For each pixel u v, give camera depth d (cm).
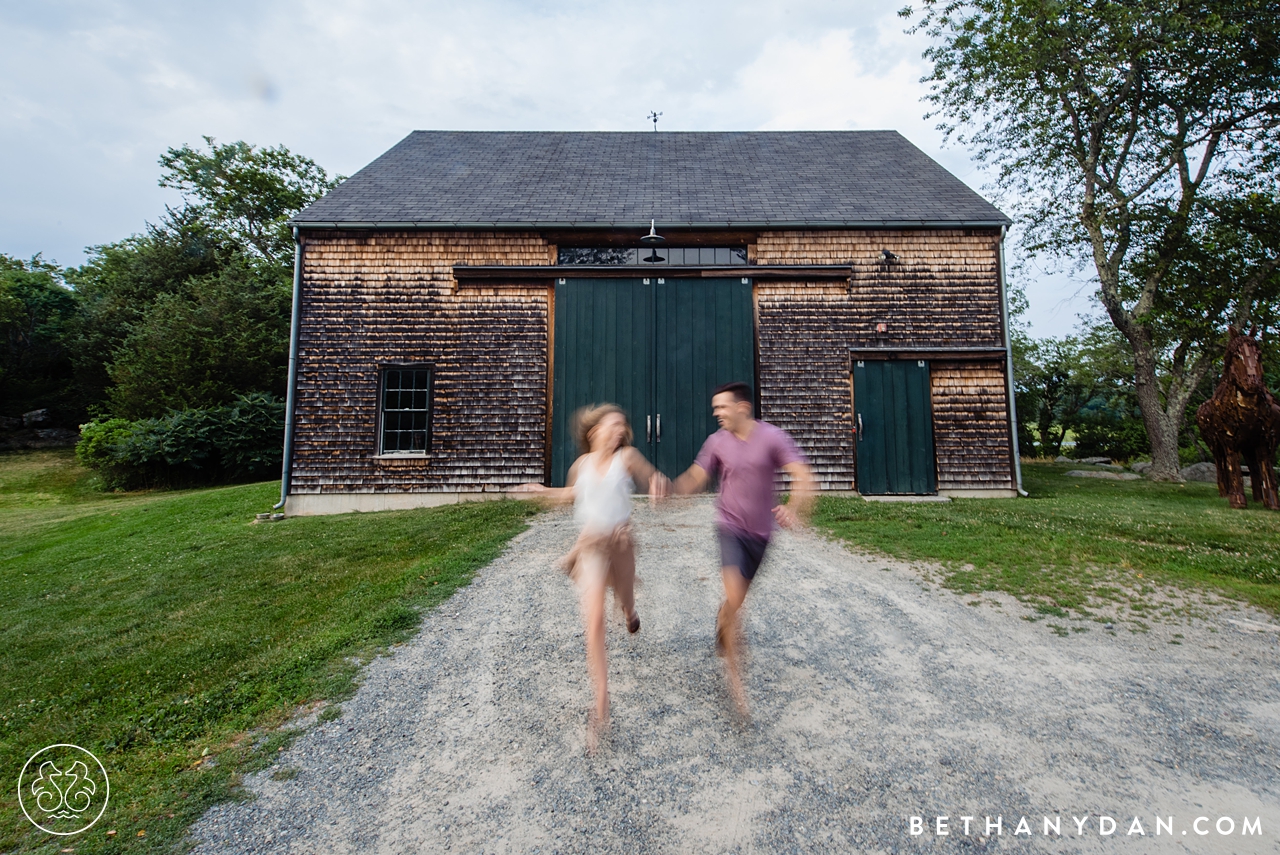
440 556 646
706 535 722
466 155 1336
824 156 1338
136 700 365
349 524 864
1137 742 283
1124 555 580
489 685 360
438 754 293
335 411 1049
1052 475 1475
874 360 1052
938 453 1042
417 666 389
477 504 983
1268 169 1308
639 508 916
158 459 1695
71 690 384
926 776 262
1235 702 318
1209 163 1348
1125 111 1373
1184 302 1352
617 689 347
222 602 543
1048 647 389
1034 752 278
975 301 1062
